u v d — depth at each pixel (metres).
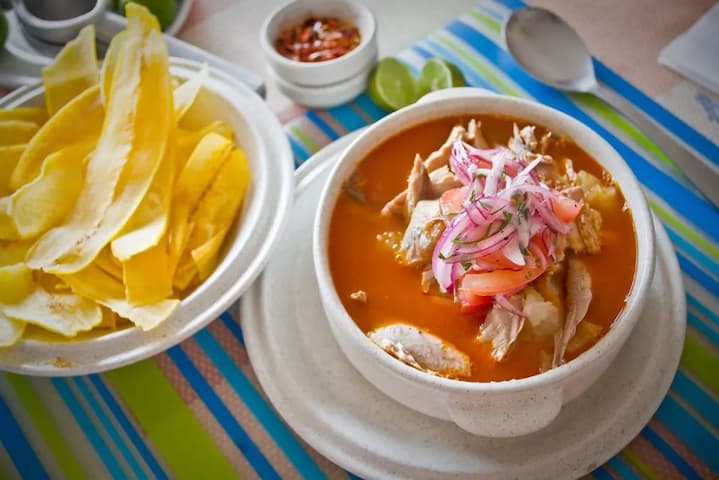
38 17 0.45
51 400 0.32
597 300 0.28
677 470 0.28
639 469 0.28
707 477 0.28
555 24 0.42
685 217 0.35
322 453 0.28
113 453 0.31
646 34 0.42
